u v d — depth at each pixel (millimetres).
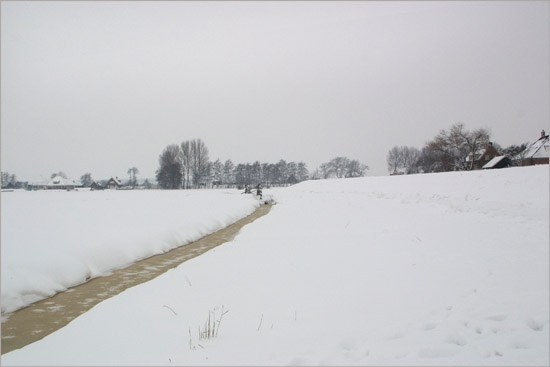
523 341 4461
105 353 4293
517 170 24078
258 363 3760
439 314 5230
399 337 4492
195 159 103688
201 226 17547
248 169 123438
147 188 113312
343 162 127250
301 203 30547
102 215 20641
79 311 7254
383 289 6402
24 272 8641
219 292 6617
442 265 7906
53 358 4238
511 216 13773
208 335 4570
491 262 8031
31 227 15320
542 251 8844
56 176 119562
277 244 11320
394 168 92250
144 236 13281
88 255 10523
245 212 26719
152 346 4410
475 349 4238
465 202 18516
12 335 6066
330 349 4133
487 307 5484
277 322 5031
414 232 12109
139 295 6742
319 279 7168
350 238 11688
